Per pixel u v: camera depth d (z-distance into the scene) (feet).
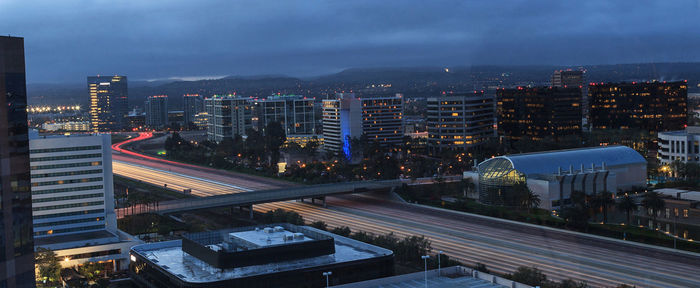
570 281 607.78
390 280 586.04
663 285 334.65
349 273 631.97
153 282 649.61
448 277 601.21
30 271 285.02
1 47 266.36
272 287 593.83
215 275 593.83
